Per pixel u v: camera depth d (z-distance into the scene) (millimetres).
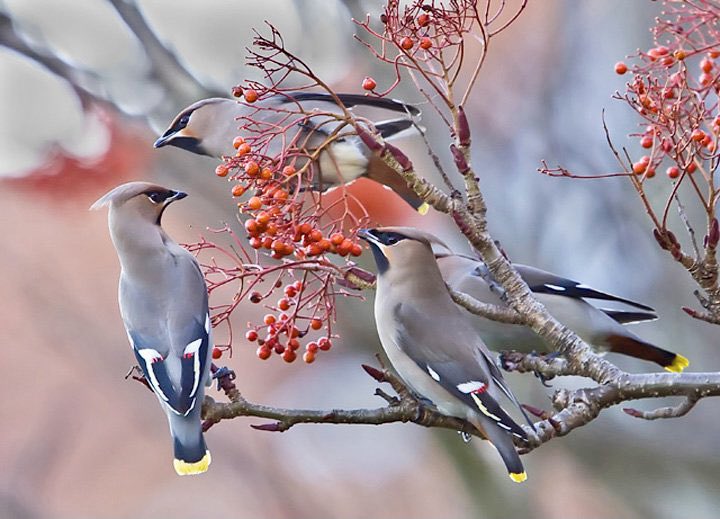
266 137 8922
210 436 19297
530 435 8453
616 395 8406
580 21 15633
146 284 9234
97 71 12945
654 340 14906
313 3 13047
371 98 8883
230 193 13352
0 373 19031
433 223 13719
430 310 9328
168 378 8641
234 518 18891
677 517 14938
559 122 15195
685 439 15031
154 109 12992
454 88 15445
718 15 8727
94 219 18922
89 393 19172
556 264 14820
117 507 19281
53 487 19000
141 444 19172
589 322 10641
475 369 9000
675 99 8539
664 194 14516
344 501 18531
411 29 8148
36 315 18812
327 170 9398
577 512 16016
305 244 8445
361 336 14141
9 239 18750
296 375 18797
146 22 12836
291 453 19266
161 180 13328
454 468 15828
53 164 13227
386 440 19094
